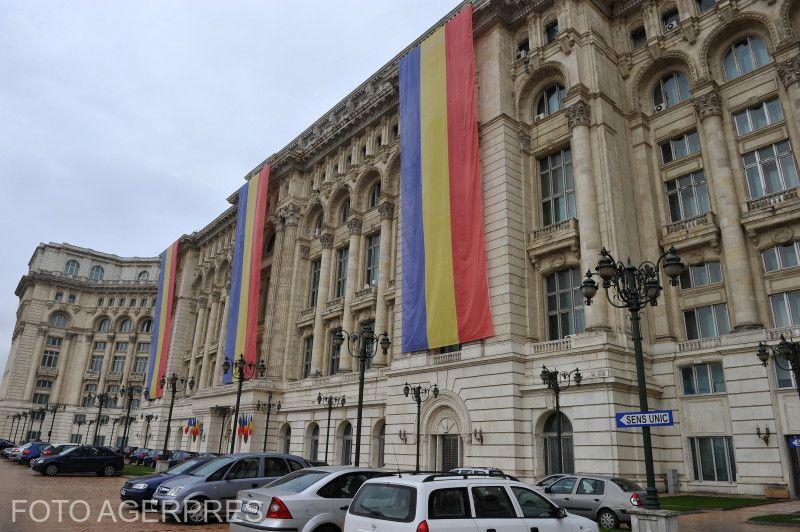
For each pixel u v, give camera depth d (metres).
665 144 32.47
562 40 33.50
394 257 42.28
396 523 8.96
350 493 12.10
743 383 25.36
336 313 46.03
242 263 56.47
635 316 14.32
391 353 39.41
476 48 38.12
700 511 19.38
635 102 33.66
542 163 34.69
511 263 30.98
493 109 34.97
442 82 36.22
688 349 27.84
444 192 34.19
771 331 25.03
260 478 16.73
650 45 33.38
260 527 11.08
